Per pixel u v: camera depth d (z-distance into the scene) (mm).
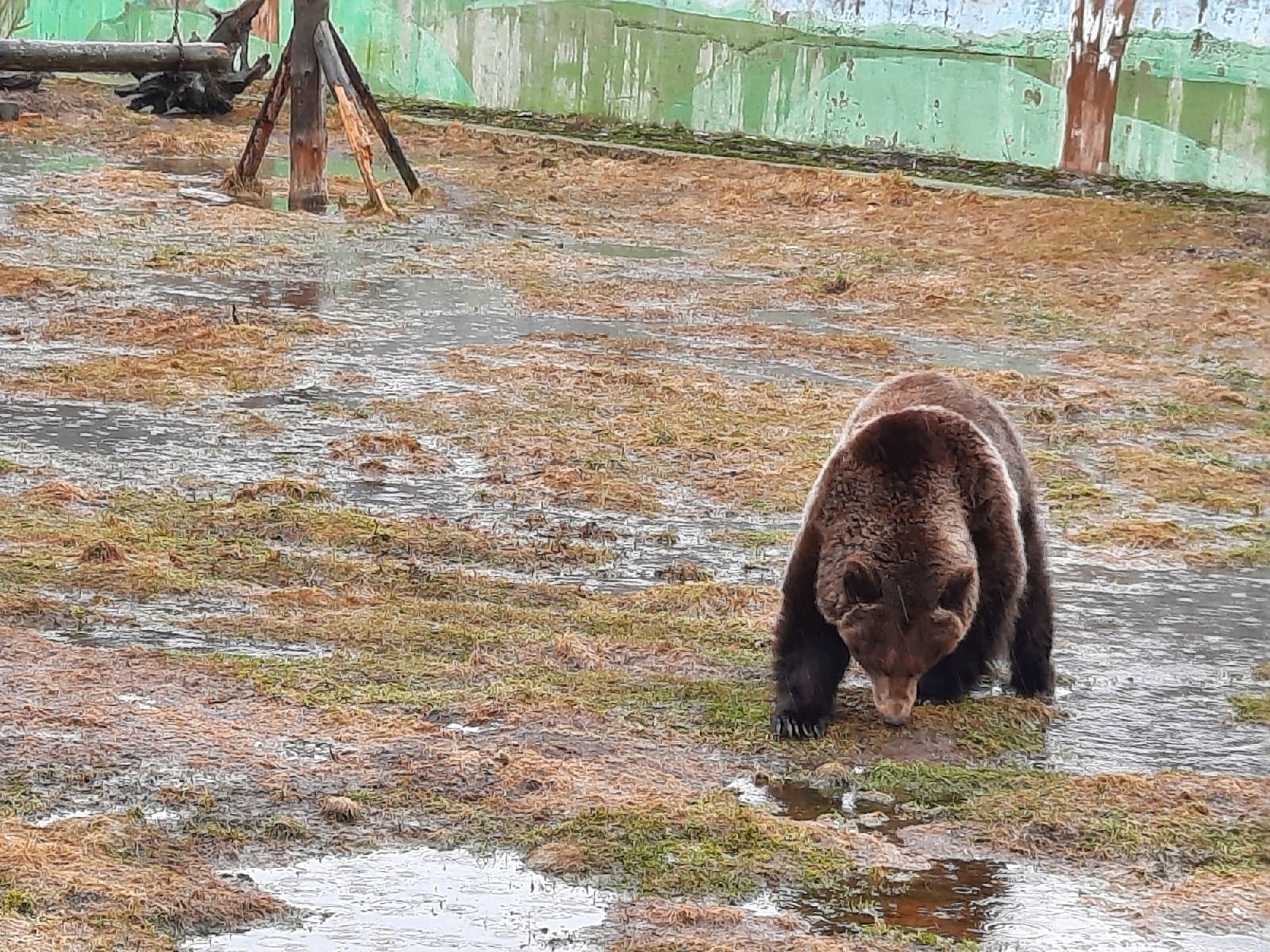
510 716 6801
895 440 6770
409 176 21344
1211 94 23047
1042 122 24469
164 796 5895
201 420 11500
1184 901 5492
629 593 8664
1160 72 23406
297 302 15500
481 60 29547
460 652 7621
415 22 30125
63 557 8539
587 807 5984
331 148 25609
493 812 5945
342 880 5426
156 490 9875
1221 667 7973
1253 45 22641
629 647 7762
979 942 5188
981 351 15219
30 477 9961
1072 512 10578
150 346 13500
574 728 6742
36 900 5078
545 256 18391
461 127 27328
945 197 22094
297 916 5172
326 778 6137
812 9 26047
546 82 28875
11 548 8625
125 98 28719
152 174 21719
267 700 6844
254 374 12688
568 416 12164
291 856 5566
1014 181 23516
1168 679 7777
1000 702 7273
